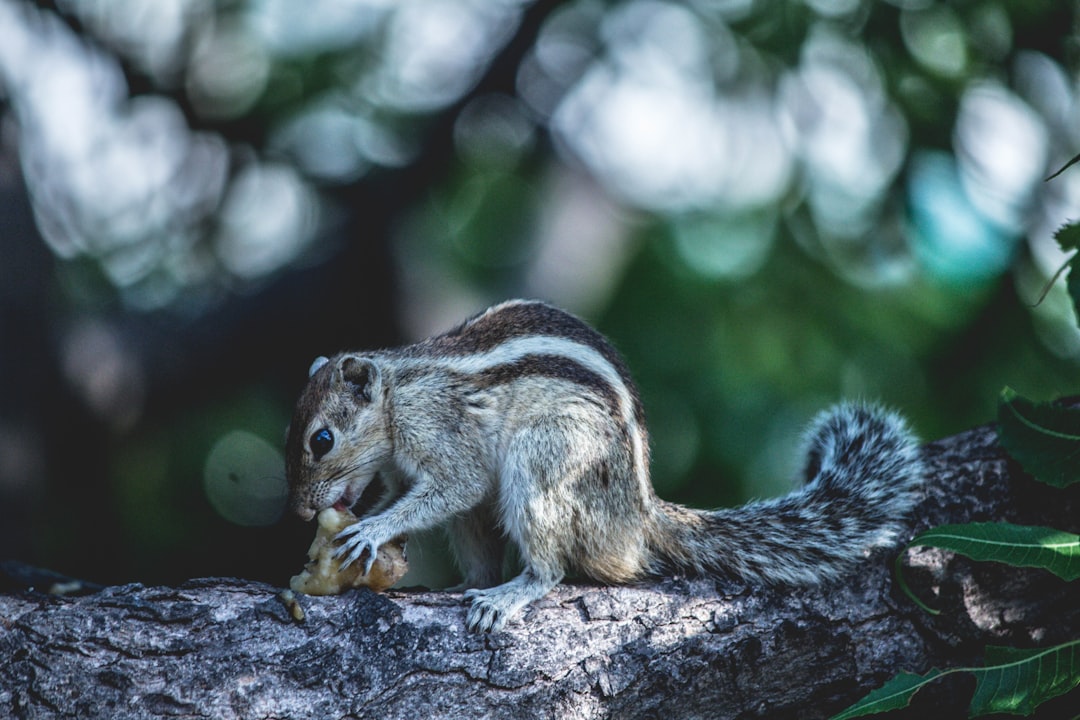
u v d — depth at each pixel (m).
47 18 14.95
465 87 16.33
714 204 14.56
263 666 6.84
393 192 15.94
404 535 8.74
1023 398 7.55
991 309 13.30
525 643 7.35
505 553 9.38
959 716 7.68
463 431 9.01
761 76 13.91
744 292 13.90
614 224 17.41
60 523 15.28
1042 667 6.89
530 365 8.89
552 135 17.28
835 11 13.61
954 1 13.34
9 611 6.73
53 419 14.04
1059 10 13.23
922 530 8.07
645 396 13.89
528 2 16.52
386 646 7.13
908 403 13.47
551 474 8.44
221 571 15.71
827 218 13.84
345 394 9.26
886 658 7.68
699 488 13.61
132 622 6.80
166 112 15.57
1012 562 6.86
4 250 13.48
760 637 7.61
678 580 8.00
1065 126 13.30
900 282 13.82
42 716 6.54
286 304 15.47
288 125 15.40
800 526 8.19
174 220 16.16
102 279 15.91
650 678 7.39
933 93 13.33
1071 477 7.37
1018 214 13.38
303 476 9.27
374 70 15.45
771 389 13.64
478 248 17.03
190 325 15.26
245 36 15.31
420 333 15.94
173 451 16.53
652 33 15.12
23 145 15.02
